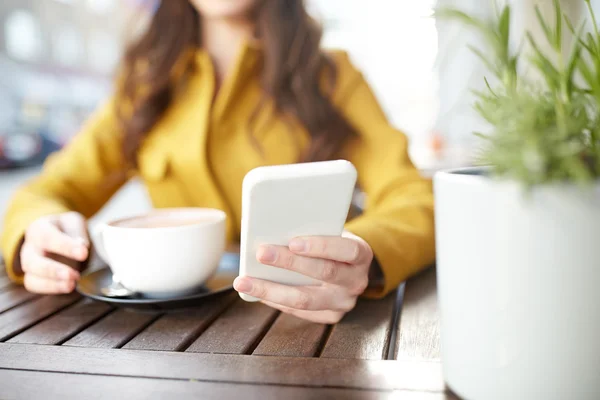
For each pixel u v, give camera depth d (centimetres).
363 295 56
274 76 102
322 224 45
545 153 27
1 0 581
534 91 31
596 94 30
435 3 33
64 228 67
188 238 53
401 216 66
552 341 29
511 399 30
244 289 45
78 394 36
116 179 109
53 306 57
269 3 104
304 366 40
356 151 103
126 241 52
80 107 643
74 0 643
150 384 38
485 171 35
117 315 54
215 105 104
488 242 29
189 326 50
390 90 337
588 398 29
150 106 105
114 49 662
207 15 106
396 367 40
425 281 63
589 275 28
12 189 417
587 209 27
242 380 38
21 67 600
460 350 33
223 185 105
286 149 105
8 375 40
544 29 32
